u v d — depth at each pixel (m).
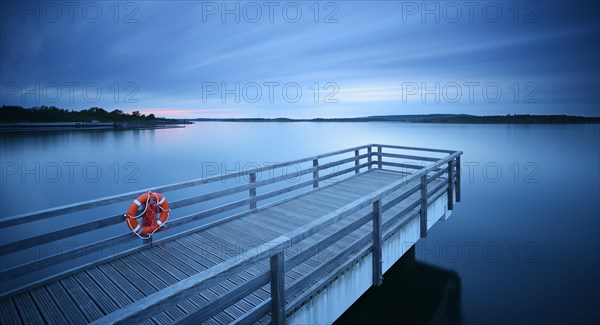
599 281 8.53
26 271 3.01
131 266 3.62
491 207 16.47
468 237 12.22
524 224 13.63
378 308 7.45
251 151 39.69
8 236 15.64
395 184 4.01
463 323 6.69
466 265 9.70
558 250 10.76
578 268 9.34
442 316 6.94
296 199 6.20
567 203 16.95
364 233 4.43
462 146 36.81
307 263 3.59
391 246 4.34
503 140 45.41
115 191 23.03
